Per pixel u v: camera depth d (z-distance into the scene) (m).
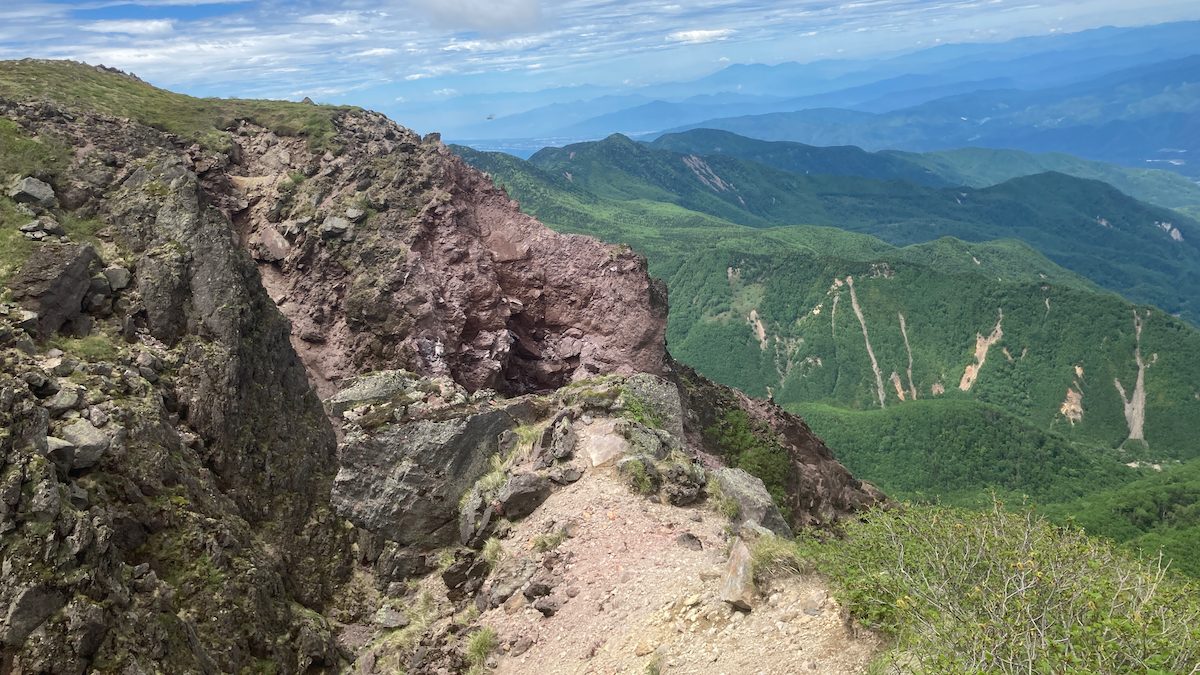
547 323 46.78
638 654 14.23
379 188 46.94
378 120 56.28
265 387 32.62
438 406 24.77
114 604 18.20
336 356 41.09
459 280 43.53
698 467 22.38
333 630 25.47
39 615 16.83
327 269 43.69
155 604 19.67
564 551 19.08
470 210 48.12
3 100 41.88
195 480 25.50
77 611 17.09
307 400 34.94
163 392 28.55
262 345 33.66
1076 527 11.26
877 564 11.90
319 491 31.59
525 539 20.45
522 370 45.09
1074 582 9.48
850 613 11.71
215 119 53.00
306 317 42.41
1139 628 7.91
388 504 23.17
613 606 16.38
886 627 11.02
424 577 22.56
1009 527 11.42
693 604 14.85
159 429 25.23
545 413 26.14
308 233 44.47
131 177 38.03
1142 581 9.63
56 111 42.69
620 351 45.16
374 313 41.19
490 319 43.50
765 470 44.06
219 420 29.42
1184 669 7.73
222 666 20.45
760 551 14.43
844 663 11.12
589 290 46.62
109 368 26.48
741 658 12.46
